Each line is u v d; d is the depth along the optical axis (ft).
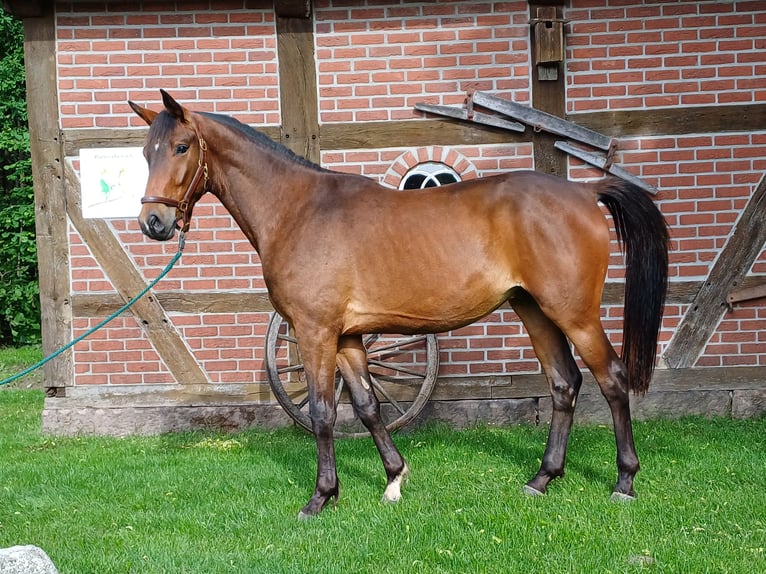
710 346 21.04
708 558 11.28
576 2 20.71
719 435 18.90
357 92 20.94
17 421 24.17
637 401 21.22
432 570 11.23
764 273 20.81
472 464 16.88
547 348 14.64
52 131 20.95
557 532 12.46
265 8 20.83
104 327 21.16
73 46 20.81
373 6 20.81
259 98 20.97
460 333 21.15
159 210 13.21
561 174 20.97
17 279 43.01
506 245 13.44
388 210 13.75
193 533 13.23
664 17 20.66
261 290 21.11
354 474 16.42
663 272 13.58
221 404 21.29
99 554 12.26
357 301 13.75
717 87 20.70
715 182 20.79
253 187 14.14
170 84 20.93
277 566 11.51
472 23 20.81
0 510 14.74
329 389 13.82
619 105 20.81
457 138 20.93
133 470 17.31
